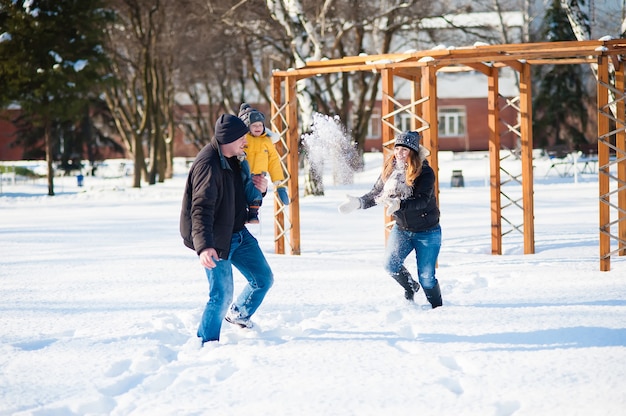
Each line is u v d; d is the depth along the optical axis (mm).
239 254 6453
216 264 6211
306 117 27406
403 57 11023
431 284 7453
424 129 10773
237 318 6582
